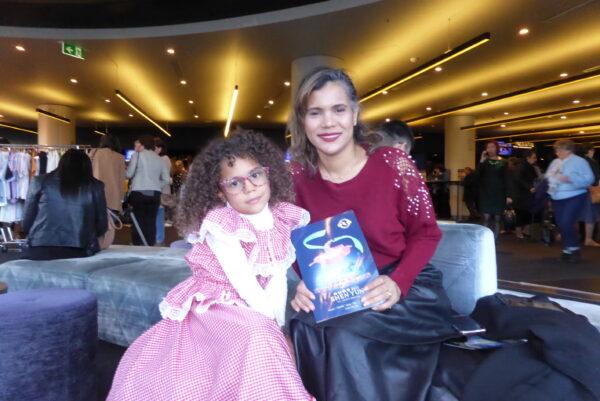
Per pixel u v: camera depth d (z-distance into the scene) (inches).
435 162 784.9
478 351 52.0
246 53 322.0
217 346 49.1
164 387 49.2
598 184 214.7
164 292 95.7
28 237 125.5
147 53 324.8
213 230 53.4
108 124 697.6
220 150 56.4
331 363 46.7
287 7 272.4
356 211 56.1
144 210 214.1
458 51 242.5
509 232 309.7
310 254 54.6
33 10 291.1
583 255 207.9
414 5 237.6
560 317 52.9
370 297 50.0
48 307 72.1
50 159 229.5
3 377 68.2
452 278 76.4
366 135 60.4
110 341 106.0
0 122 679.7
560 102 490.9
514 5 237.1
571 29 271.3
